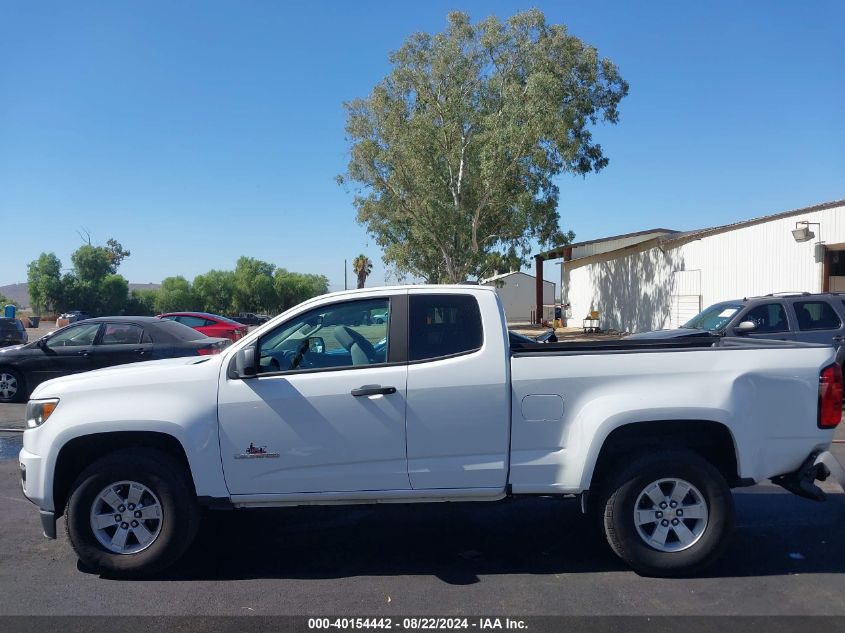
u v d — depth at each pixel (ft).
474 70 104.22
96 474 16.51
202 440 16.44
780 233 68.64
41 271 227.20
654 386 16.44
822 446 16.83
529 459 16.49
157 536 16.63
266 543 19.27
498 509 22.16
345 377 16.60
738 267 75.10
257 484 16.55
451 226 106.52
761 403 16.56
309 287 247.29
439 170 106.11
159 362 18.58
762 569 16.92
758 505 22.17
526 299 233.96
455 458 16.51
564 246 115.85
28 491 16.84
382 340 17.19
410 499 16.67
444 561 17.79
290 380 16.61
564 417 16.49
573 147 105.09
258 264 246.88
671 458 16.25
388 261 119.75
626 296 105.09
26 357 41.96
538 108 97.30
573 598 15.37
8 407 41.29
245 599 15.51
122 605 15.21
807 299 40.45
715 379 16.48
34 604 15.29
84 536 16.57
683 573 16.34
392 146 104.12
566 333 112.27
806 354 16.93
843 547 18.42
